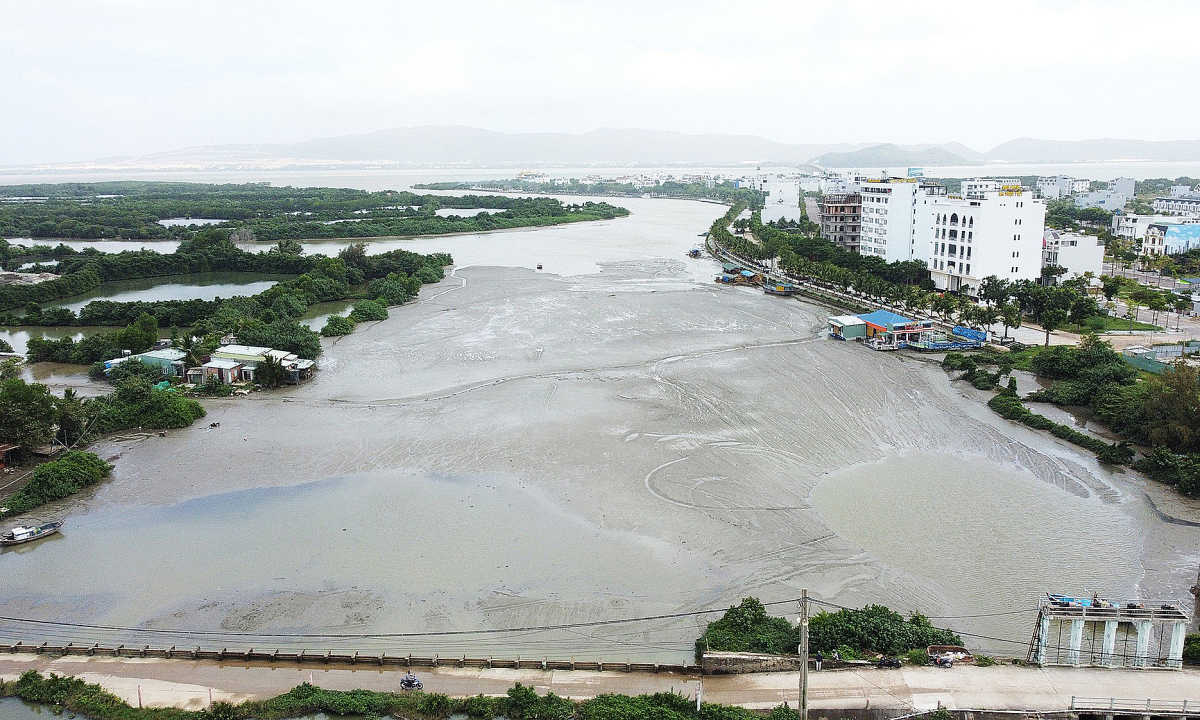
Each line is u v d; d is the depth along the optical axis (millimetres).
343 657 42250
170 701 39406
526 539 54906
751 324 121438
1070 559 51938
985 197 139125
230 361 96500
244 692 40062
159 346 105688
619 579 50000
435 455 69938
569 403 82875
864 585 49031
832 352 104688
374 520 58094
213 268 184000
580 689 39812
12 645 44312
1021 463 67812
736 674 40531
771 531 55688
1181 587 48375
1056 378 92312
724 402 83188
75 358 104500
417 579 50219
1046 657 40344
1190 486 61031
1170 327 115438
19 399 71625
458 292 150125
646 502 60125
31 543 56062
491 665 41781
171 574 51500
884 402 83938
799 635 42781
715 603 47438
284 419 80812
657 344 108375
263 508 60594
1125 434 72688
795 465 67188
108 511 61031
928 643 42062
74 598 49062
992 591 48469
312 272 159125
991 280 126562
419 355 104125
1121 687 38312
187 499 62656
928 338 106562
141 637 45031
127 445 74750
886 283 130750
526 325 120500
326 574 51031
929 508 59250
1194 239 177375
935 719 36250
